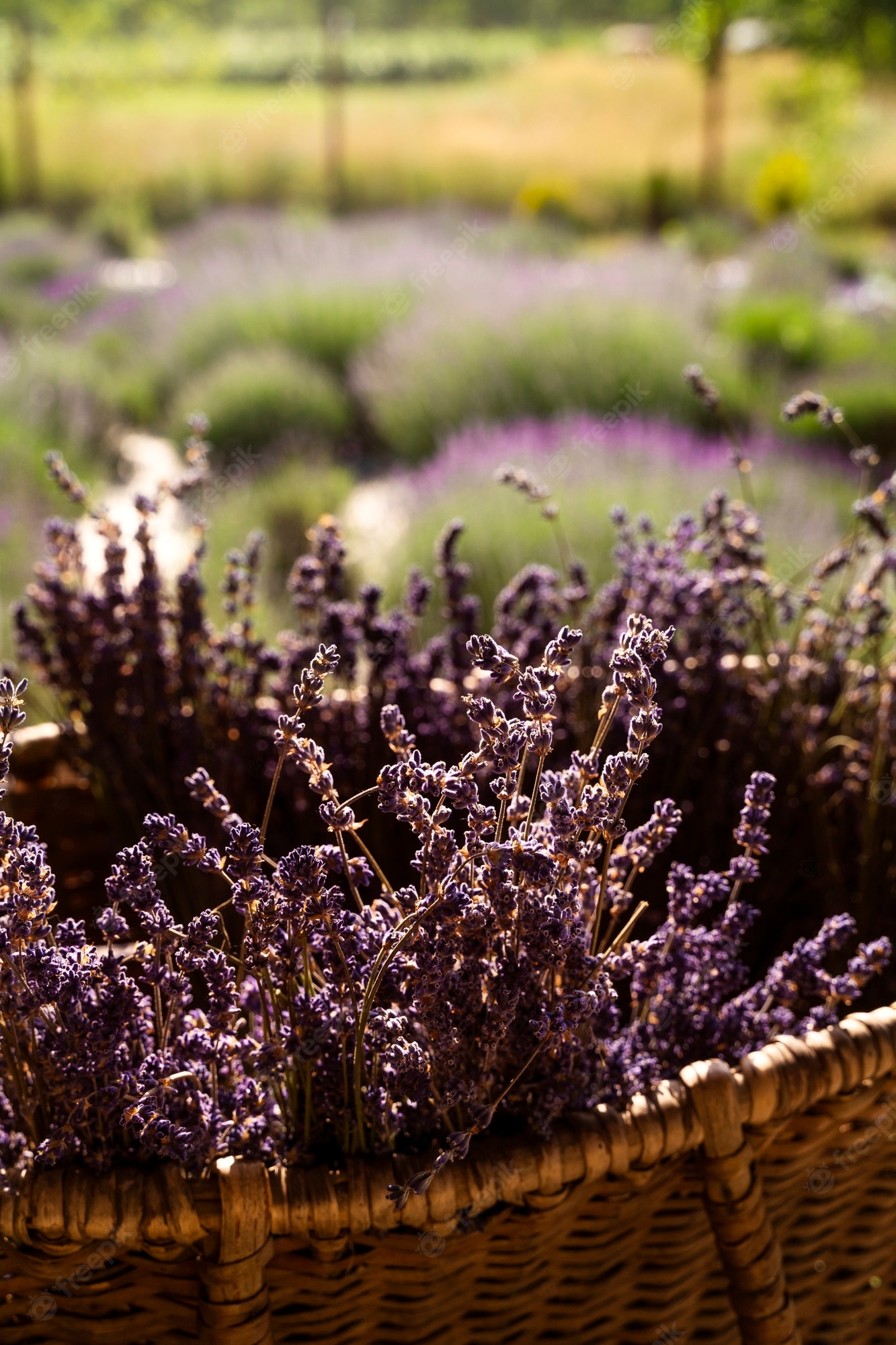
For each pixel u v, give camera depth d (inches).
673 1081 55.3
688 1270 57.6
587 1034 55.5
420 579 71.9
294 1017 54.3
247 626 72.7
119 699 71.9
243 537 224.1
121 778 70.2
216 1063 54.2
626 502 199.0
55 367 332.8
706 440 289.7
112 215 697.0
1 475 241.8
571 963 54.0
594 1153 54.0
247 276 438.0
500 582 176.1
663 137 944.9
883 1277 60.6
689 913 58.3
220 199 818.8
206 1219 52.3
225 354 374.3
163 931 53.5
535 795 54.8
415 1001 53.9
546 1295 56.3
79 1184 52.4
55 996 53.0
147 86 1090.7
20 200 815.7
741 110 994.1
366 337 390.0
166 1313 53.9
